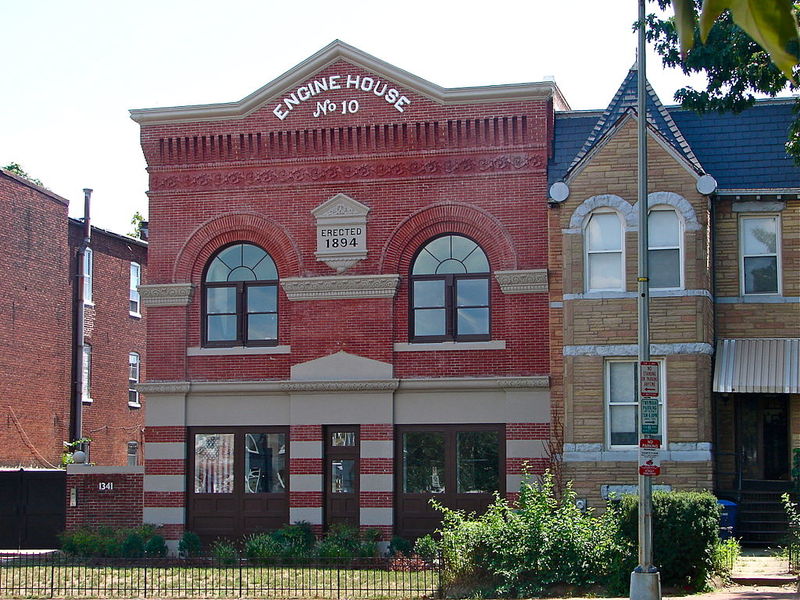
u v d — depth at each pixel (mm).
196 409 28688
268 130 28656
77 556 26656
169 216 29234
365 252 27984
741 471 25859
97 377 42219
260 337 28750
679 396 25016
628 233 25625
